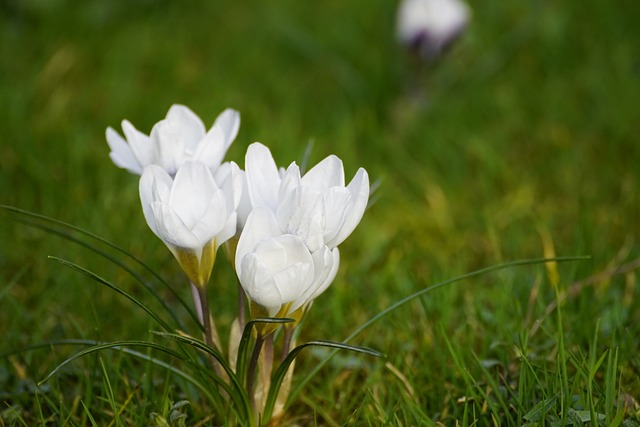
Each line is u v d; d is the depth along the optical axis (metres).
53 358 0.61
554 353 0.59
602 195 0.75
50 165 0.75
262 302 0.51
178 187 0.52
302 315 0.54
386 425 0.55
